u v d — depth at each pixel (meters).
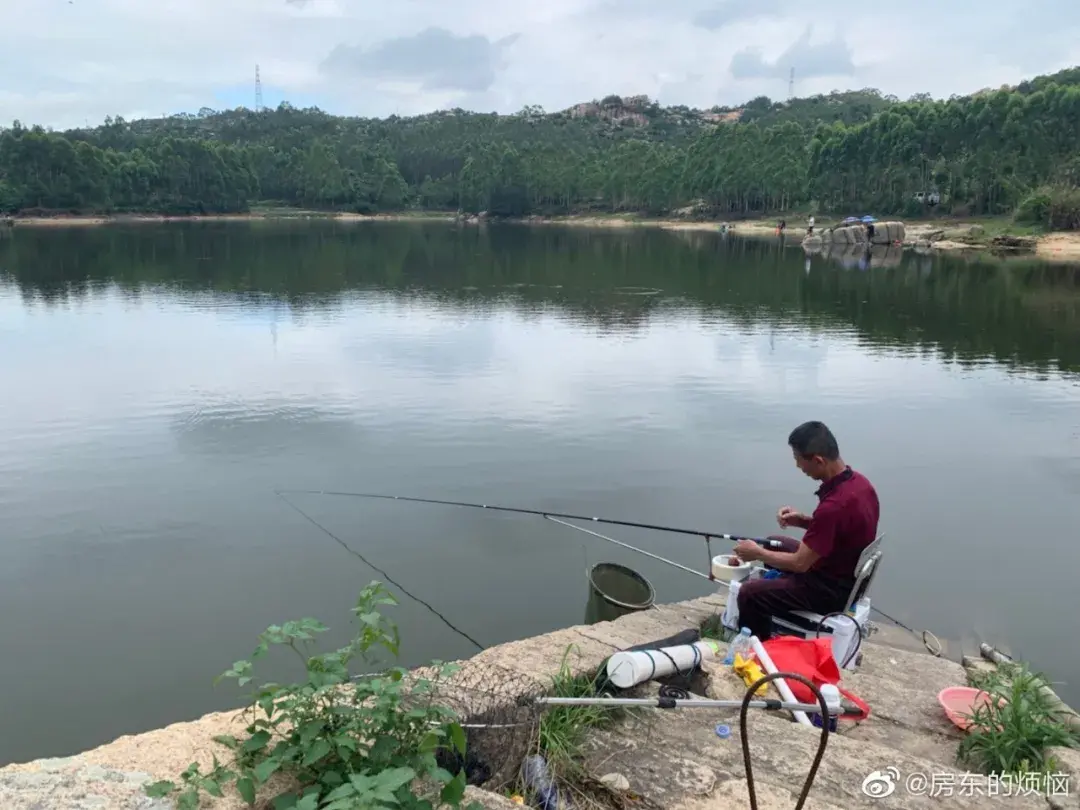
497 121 152.62
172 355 13.96
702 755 3.14
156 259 35.16
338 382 12.06
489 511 7.23
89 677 4.67
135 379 12.05
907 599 5.93
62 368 12.78
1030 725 3.47
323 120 156.12
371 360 13.78
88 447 8.81
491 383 12.19
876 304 22.44
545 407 10.83
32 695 4.50
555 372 13.10
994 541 6.93
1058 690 4.78
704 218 88.19
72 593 5.63
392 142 136.25
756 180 81.50
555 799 2.85
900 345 16.17
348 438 9.30
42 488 7.58
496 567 6.15
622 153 105.25
